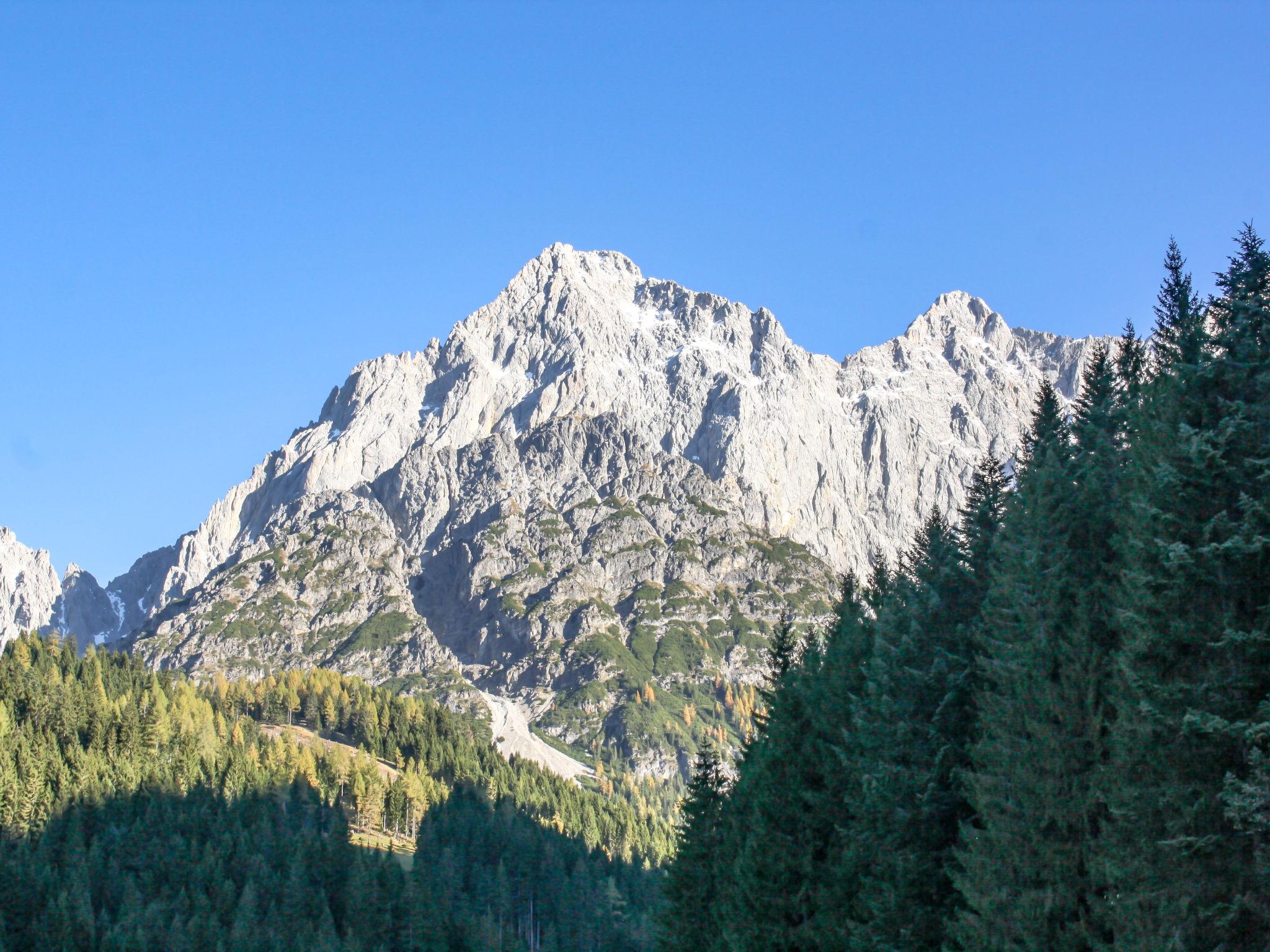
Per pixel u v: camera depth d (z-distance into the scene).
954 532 60.00
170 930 128.38
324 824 194.75
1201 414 40.25
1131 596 40.25
